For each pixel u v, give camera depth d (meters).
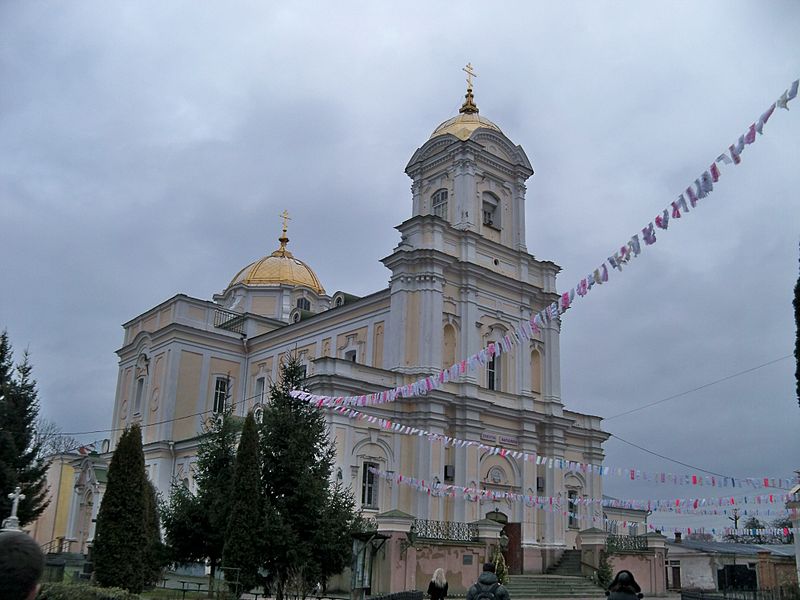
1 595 4.03
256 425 25.38
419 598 20.59
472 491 36.34
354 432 37.22
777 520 61.72
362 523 26.94
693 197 13.93
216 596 23.11
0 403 36.31
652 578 39.03
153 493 31.80
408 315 41.44
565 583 36.31
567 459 46.09
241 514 24.00
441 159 46.62
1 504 33.75
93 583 23.02
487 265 44.72
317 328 49.31
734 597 23.59
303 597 23.33
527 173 48.16
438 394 39.56
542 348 46.78
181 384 50.91
